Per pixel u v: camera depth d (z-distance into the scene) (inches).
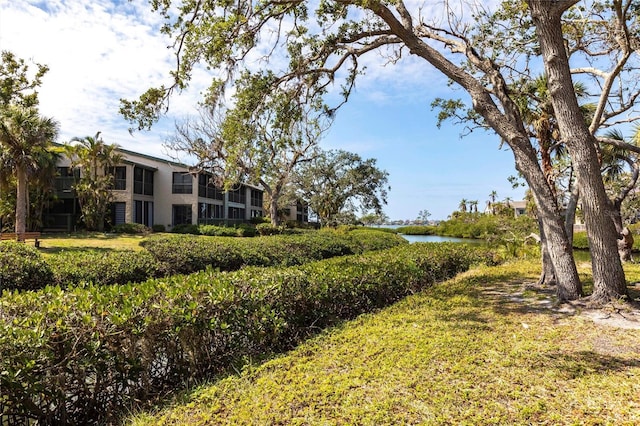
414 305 229.8
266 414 107.2
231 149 311.1
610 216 211.9
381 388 121.3
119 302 134.7
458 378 127.5
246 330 157.5
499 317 199.3
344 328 185.9
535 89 371.2
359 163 1347.2
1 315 119.4
